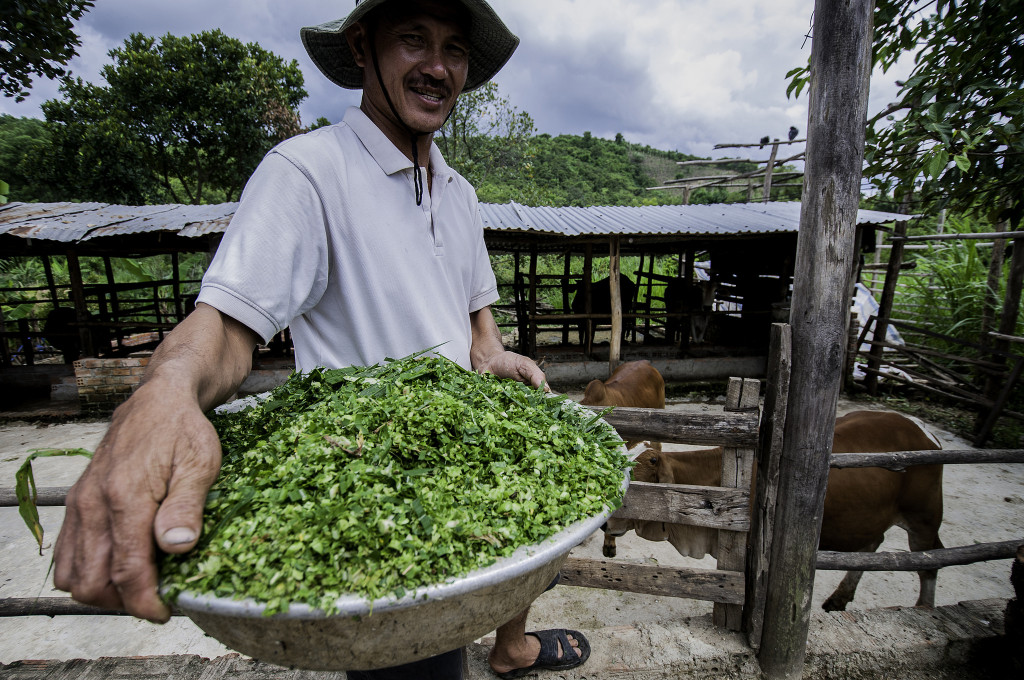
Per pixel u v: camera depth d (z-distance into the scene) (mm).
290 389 1271
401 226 1293
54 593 3488
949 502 4680
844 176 1875
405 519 877
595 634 2354
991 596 3402
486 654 2270
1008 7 2676
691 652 2258
